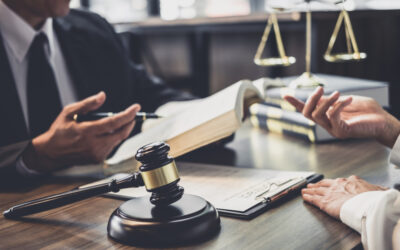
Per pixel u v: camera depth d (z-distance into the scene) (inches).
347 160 48.8
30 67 64.9
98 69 78.1
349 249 29.1
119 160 46.9
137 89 84.6
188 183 42.2
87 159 49.4
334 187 37.3
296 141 58.6
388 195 31.4
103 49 79.7
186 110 52.0
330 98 44.1
